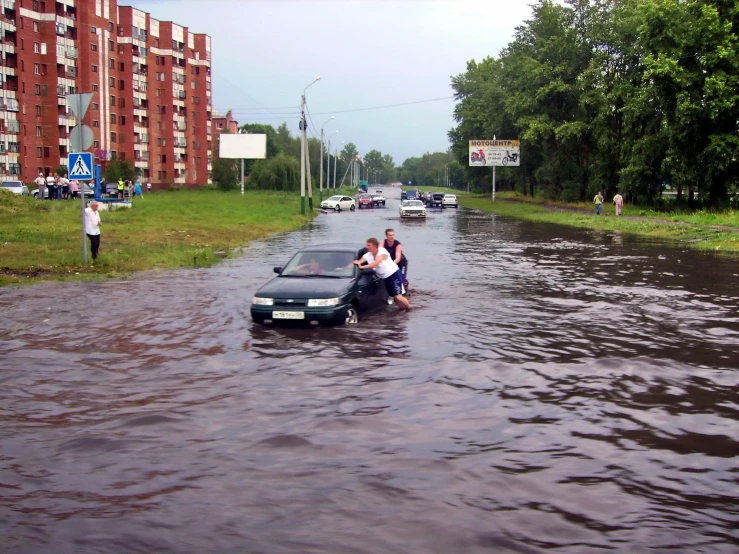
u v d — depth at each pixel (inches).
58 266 697.0
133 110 3427.7
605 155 2098.9
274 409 257.3
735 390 283.0
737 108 1477.6
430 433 230.7
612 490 185.5
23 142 2748.5
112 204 1501.0
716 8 1552.7
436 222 1727.4
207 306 490.0
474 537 158.6
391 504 176.1
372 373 310.0
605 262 794.2
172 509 173.3
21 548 153.6
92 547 154.1
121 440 224.1
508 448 216.8
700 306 492.4
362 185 5191.9
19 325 420.8
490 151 2938.0
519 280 639.1
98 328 413.1
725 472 198.5
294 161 3964.1
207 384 292.7
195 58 3924.7
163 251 836.6
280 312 411.2
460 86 3649.1
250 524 165.0
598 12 2135.8
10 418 247.4
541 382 294.7
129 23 3356.3
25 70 2738.7
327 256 482.9
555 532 161.3
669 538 158.6
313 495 181.5
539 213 2054.6
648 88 1626.5
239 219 1443.2
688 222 1405.0
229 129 5017.2
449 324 428.5
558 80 2148.1
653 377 302.7
